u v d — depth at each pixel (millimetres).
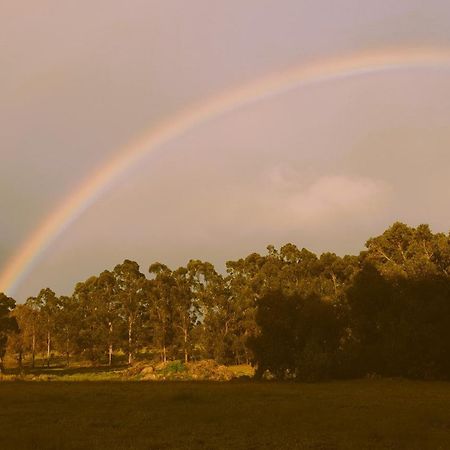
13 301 75188
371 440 15070
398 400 24969
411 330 41812
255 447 14398
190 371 55000
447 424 17312
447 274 49000
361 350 44219
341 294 57344
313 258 77375
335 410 21281
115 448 14312
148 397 27531
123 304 92562
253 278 76438
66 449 14305
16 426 18156
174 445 14703
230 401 25094
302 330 45594
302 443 14719
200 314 90625
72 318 95312
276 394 28734
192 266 89938
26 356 113438
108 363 96188
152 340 91812
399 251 55906
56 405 24203
